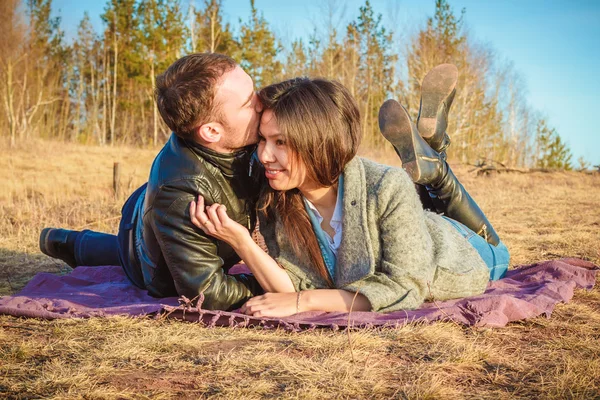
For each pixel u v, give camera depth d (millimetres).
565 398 1829
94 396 1788
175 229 2627
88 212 7348
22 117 29188
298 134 2426
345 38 31047
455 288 2879
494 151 39812
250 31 34938
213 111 2439
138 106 36656
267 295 2705
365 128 29938
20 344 2262
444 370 2055
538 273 3596
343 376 1971
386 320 2523
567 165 38500
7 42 25703
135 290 3238
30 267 4203
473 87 35438
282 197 2719
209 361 2115
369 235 2613
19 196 8938
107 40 36500
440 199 3643
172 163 2643
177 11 34750
